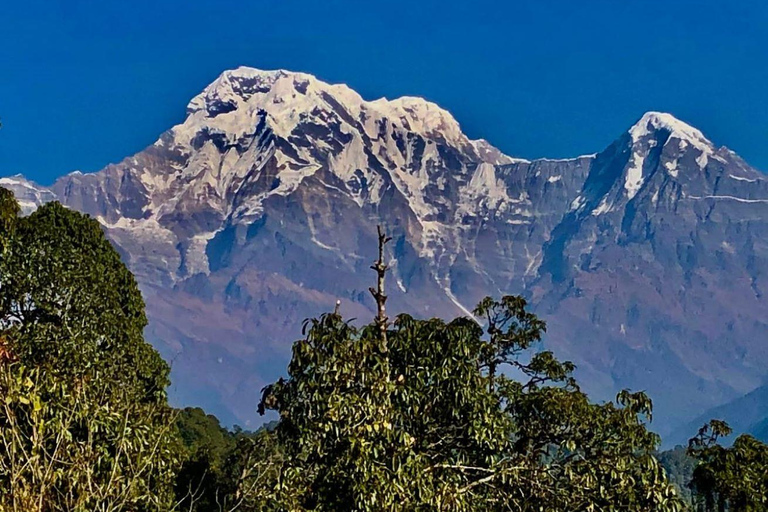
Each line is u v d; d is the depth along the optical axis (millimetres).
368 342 58719
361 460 54250
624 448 64438
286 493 56500
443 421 63125
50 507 48625
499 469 62281
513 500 62250
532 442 67000
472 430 62375
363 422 55750
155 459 61969
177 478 77312
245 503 64562
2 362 53188
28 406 52312
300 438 57375
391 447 55969
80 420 55219
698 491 85562
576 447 65312
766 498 81625
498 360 75875
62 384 56000
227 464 79312
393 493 53969
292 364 59000
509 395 69000
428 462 60250
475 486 62688
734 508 82875
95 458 52062
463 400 62344
